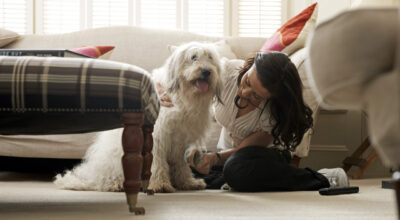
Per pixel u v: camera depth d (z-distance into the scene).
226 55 3.02
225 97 2.24
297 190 2.16
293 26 2.88
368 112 0.73
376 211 1.51
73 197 1.90
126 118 1.44
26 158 3.19
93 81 1.40
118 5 3.85
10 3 3.82
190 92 2.06
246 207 1.60
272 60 1.97
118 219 1.35
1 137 2.71
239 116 2.24
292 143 2.29
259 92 2.00
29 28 3.83
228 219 1.34
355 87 0.72
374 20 0.69
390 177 3.12
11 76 1.38
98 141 2.28
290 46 2.78
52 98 1.38
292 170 2.16
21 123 1.47
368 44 0.69
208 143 2.71
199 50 2.06
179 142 2.15
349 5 3.35
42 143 2.70
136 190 1.46
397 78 0.64
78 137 2.70
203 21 3.87
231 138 2.40
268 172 2.11
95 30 3.26
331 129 3.42
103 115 1.43
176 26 3.86
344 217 1.39
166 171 2.14
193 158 2.09
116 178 2.11
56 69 1.40
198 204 1.68
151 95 1.49
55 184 2.45
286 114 2.05
